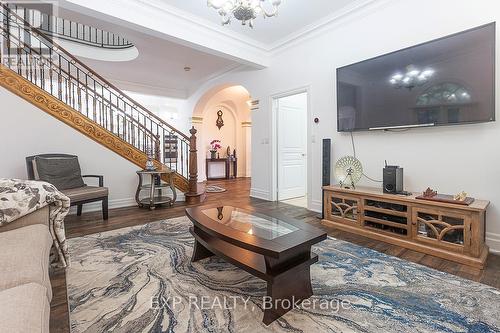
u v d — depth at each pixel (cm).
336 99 340
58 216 171
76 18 335
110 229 288
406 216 238
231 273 189
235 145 860
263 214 207
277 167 455
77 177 328
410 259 212
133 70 551
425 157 262
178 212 366
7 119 309
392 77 269
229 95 742
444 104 233
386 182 262
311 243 149
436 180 255
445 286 169
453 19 242
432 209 220
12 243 118
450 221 215
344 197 290
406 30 273
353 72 305
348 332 128
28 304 75
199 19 338
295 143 485
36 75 379
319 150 368
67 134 351
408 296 159
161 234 272
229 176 803
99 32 535
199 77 605
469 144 234
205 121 788
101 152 378
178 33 328
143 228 291
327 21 338
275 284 139
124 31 368
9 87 310
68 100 412
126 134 455
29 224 152
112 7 275
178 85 677
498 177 220
